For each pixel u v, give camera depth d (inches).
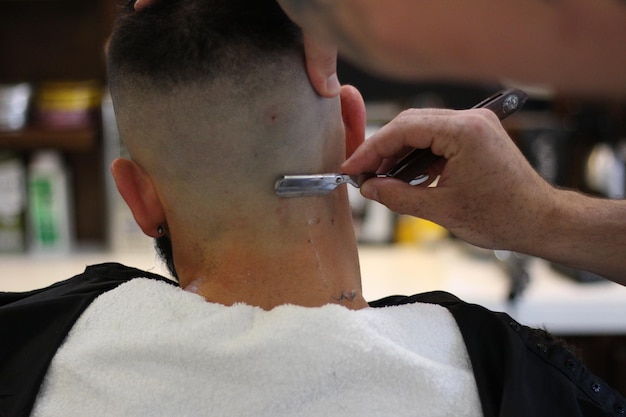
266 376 33.8
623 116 96.6
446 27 17.1
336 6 19.0
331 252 36.9
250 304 36.5
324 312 34.4
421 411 33.7
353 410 33.7
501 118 39.9
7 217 98.8
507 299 81.5
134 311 36.9
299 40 33.3
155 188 37.6
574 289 84.1
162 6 34.7
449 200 36.9
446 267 93.1
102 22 99.9
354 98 39.6
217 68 33.3
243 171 34.8
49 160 98.6
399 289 85.2
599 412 35.2
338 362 33.7
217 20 33.4
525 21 16.5
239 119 33.8
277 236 36.0
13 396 36.6
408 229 101.6
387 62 18.5
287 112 33.9
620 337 84.6
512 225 38.9
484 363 35.4
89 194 104.8
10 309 38.3
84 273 45.6
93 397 35.8
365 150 36.1
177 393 34.5
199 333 34.9
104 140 96.2
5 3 100.6
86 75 103.0
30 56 102.3
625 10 15.8
